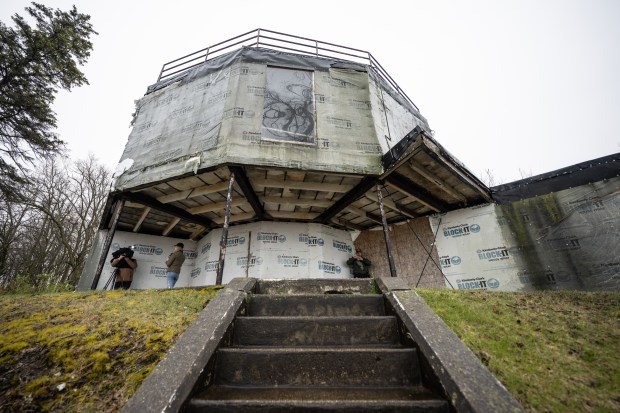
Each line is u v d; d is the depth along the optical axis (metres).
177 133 7.62
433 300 3.73
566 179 7.47
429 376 2.22
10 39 10.06
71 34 10.77
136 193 7.73
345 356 2.45
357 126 7.64
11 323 3.37
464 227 8.71
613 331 3.02
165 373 2.06
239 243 9.89
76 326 3.25
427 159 6.51
